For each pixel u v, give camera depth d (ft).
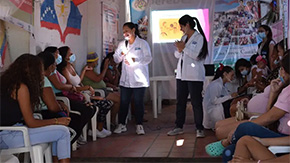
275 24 19.74
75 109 15.23
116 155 14.89
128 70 19.36
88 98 18.10
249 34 30.37
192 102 18.06
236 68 19.52
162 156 14.49
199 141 17.12
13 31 15.31
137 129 19.43
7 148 10.55
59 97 15.12
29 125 10.87
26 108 10.75
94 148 16.30
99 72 25.43
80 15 23.39
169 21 31.24
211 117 19.42
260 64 17.53
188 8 30.91
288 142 9.14
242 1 30.27
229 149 9.76
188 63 17.87
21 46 15.49
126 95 19.72
